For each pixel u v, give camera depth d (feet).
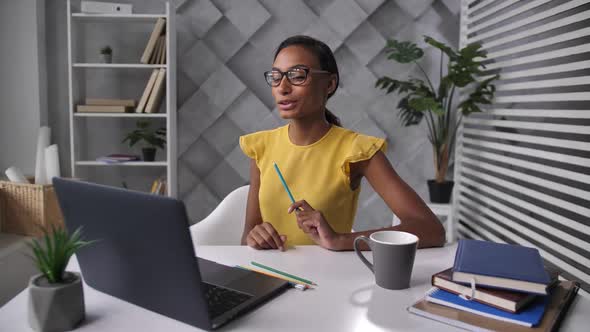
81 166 8.78
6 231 6.86
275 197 4.21
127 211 2.13
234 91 9.08
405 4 9.05
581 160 5.18
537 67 6.75
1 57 8.59
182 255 2.03
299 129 4.20
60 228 2.26
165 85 8.55
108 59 8.54
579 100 5.44
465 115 8.09
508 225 6.86
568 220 5.42
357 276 2.92
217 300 2.43
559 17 6.12
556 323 2.23
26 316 2.31
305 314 2.36
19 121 8.75
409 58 8.15
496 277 2.35
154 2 8.96
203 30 8.96
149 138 8.52
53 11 8.92
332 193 4.08
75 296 2.17
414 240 2.74
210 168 9.44
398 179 3.92
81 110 8.31
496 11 7.40
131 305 2.43
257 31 9.14
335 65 4.13
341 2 8.96
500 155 7.43
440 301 2.41
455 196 9.05
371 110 9.30
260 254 3.37
